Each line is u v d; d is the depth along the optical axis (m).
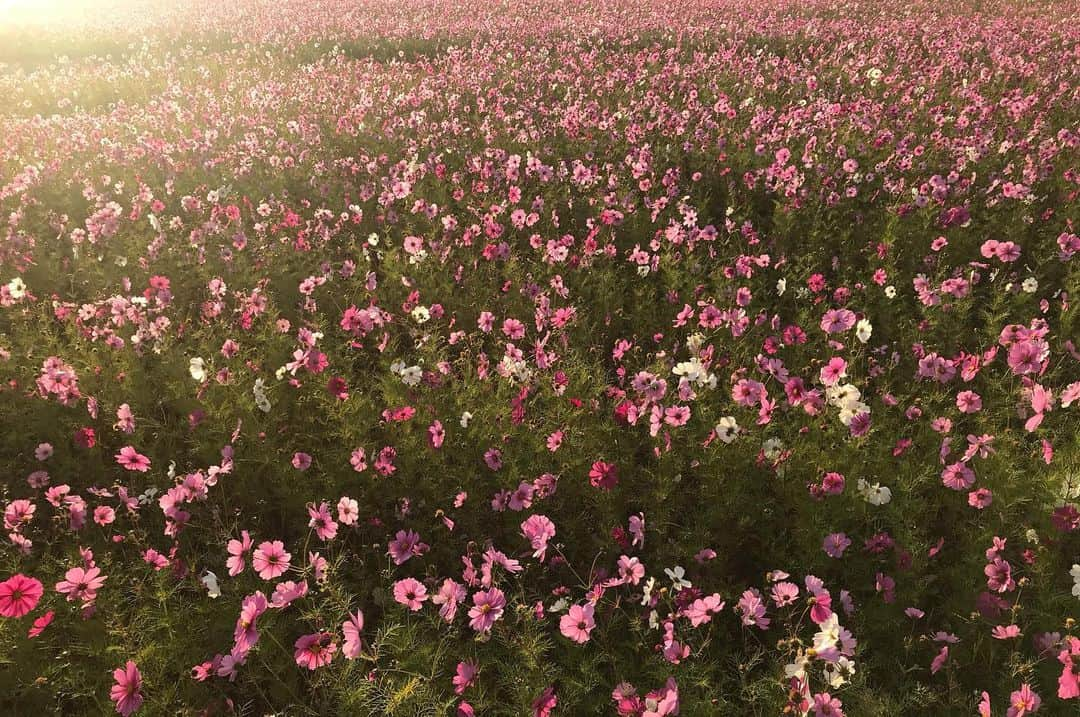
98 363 5.03
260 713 3.07
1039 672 2.80
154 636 3.20
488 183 8.10
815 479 3.71
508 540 3.85
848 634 2.57
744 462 3.76
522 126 10.07
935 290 5.12
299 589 2.93
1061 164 7.55
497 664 3.11
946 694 2.89
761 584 3.60
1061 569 3.24
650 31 18.05
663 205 6.98
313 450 4.41
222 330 5.64
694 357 3.90
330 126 10.71
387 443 4.31
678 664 2.90
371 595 3.67
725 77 12.66
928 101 10.44
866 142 8.73
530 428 4.16
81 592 2.94
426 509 3.95
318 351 4.68
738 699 2.99
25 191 8.19
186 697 2.95
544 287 6.12
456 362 4.78
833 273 6.51
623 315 5.87
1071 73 11.69
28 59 21.91
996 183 6.80
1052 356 4.88
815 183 7.41
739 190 7.87
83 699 3.05
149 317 5.69
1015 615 2.93
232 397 4.59
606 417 4.40
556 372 4.52
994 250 5.30
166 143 9.81
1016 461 3.81
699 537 3.58
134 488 4.14
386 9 25.39
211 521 3.95
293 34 21.00
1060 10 18.86
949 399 4.55
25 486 4.33
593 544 3.75
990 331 5.10
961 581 3.27
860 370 4.90
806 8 20.33
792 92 11.59
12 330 5.82
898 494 3.62
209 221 7.01
